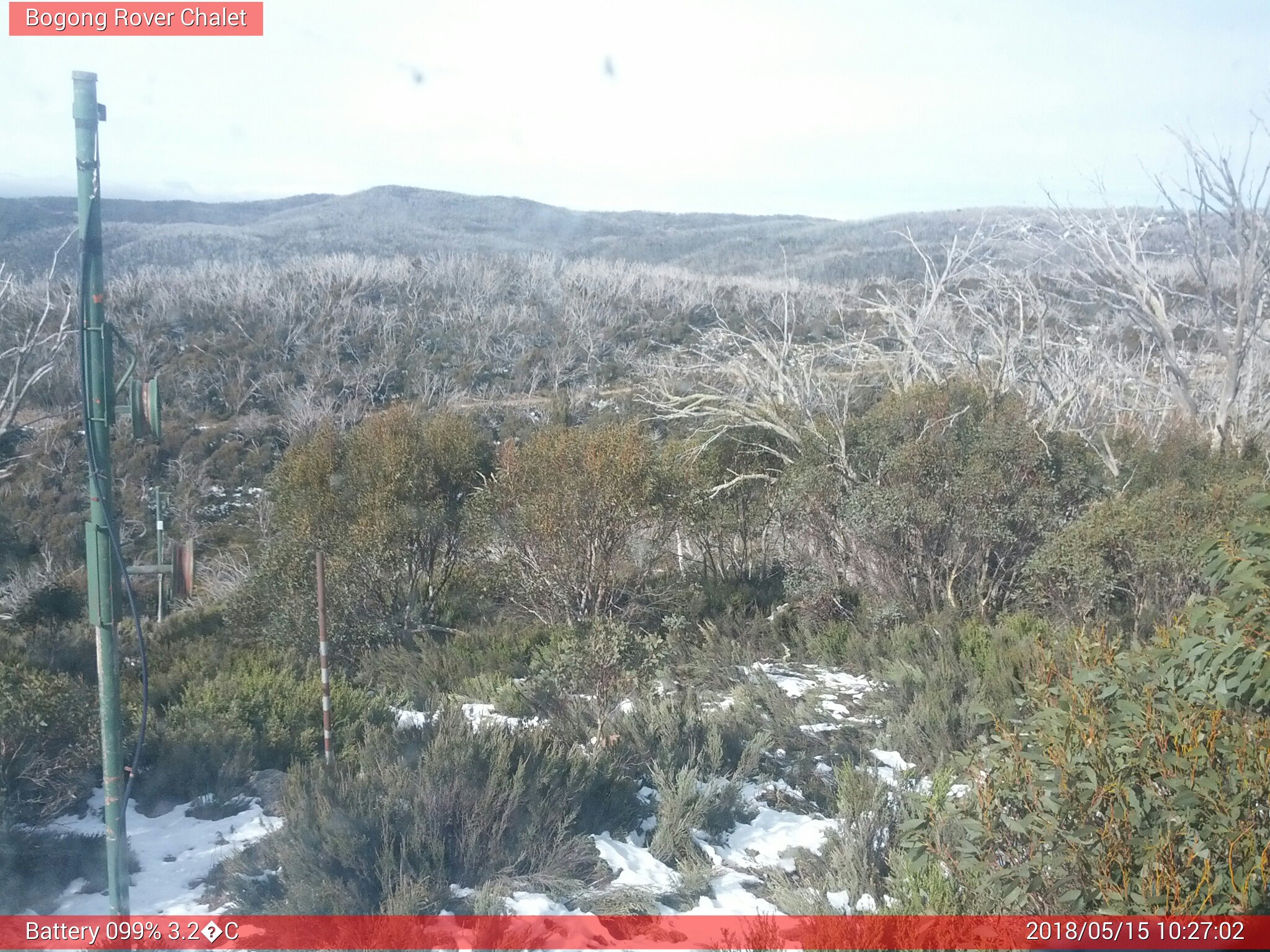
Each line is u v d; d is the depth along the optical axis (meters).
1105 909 3.67
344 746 6.84
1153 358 19.50
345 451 13.71
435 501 13.03
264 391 39.72
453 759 5.50
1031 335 18.47
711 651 10.70
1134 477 13.35
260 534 24.61
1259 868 3.52
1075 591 10.51
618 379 39.03
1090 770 3.84
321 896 4.44
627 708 7.73
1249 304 15.46
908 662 9.69
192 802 6.01
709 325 42.97
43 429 31.73
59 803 5.80
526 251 67.31
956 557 12.01
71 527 27.36
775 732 7.64
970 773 4.58
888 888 4.91
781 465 15.19
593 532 12.55
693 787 6.02
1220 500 10.03
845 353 19.48
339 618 11.05
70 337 28.12
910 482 12.04
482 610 13.38
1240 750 3.75
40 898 4.73
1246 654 4.11
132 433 3.96
